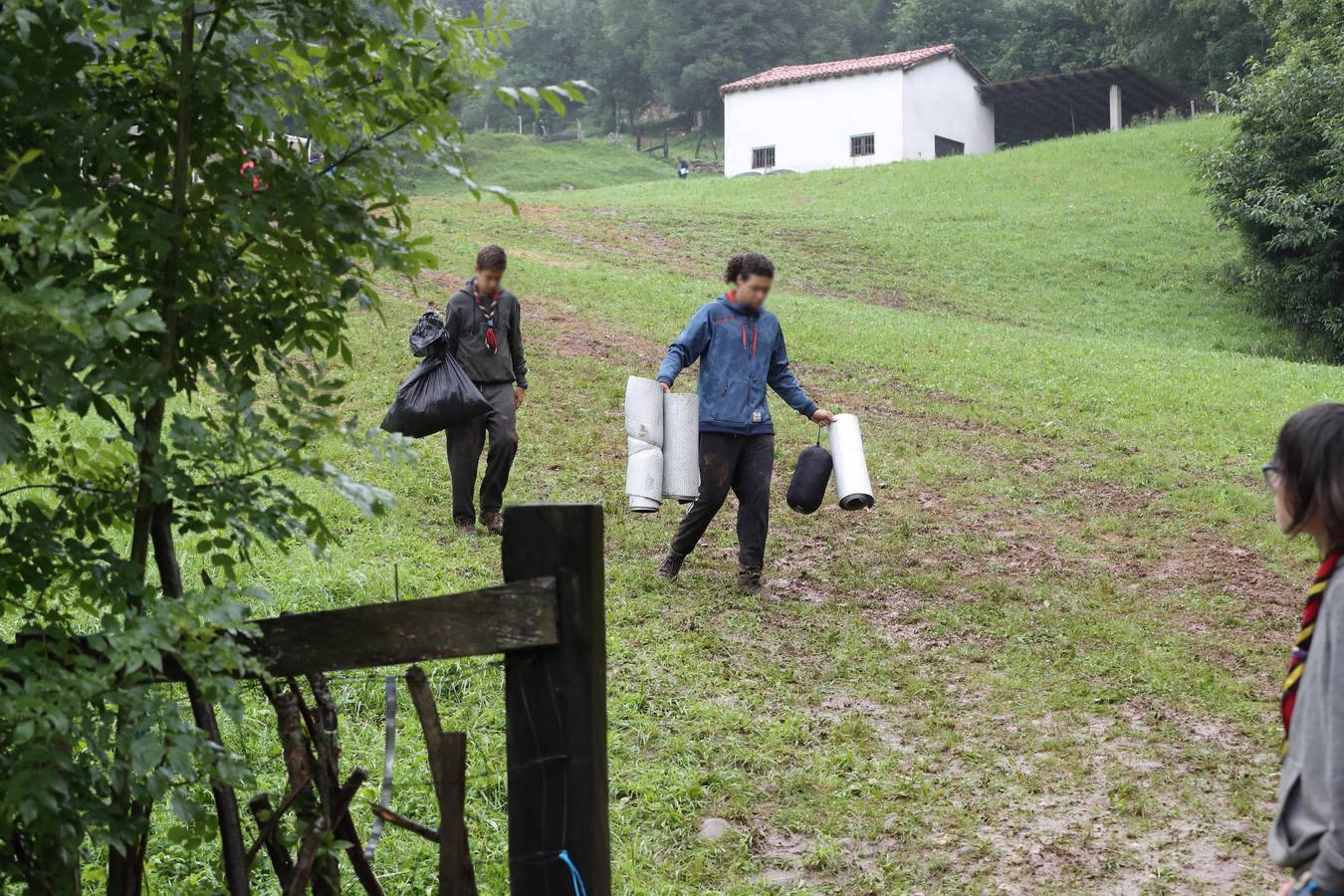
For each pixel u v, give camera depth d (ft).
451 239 70.79
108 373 8.11
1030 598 26.43
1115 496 35.47
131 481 9.36
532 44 354.95
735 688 20.84
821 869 15.28
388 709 9.97
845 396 46.60
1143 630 24.49
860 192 116.26
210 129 9.27
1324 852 7.00
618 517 30.73
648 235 88.12
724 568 27.58
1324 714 7.12
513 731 8.85
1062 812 16.81
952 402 46.83
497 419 27.71
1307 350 76.79
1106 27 237.86
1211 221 100.48
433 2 9.16
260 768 16.05
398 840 14.75
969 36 265.95
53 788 7.66
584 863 8.70
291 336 9.71
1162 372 54.80
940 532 31.40
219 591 8.28
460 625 8.80
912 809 16.78
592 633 8.68
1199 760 18.52
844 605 25.59
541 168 263.29
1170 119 157.38
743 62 305.53
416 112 9.20
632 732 18.74
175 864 13.60
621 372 45.65
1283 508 7.90
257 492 8.93
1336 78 81.00
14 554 8.77
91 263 8.71
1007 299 81.30
